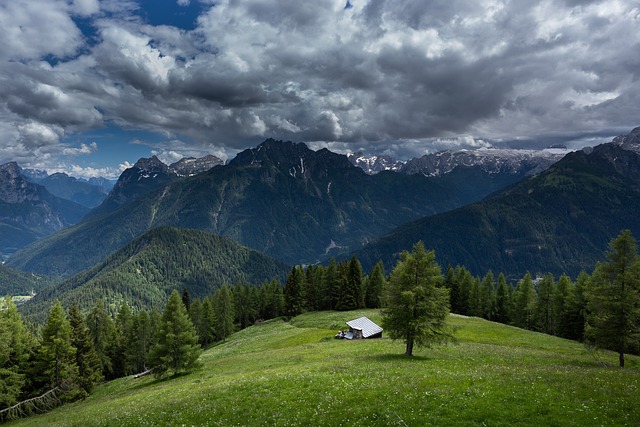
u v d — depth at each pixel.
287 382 32.81
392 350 54.88
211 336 114.94
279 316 135.50
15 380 50.12
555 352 55.22
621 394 23.88
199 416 27.45
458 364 40.69
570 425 20.06
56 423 35.47
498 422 20.94
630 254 42.16
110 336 93.88
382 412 23.44
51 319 58.78
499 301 126.00
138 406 34.28
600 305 43.09
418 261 47.25
